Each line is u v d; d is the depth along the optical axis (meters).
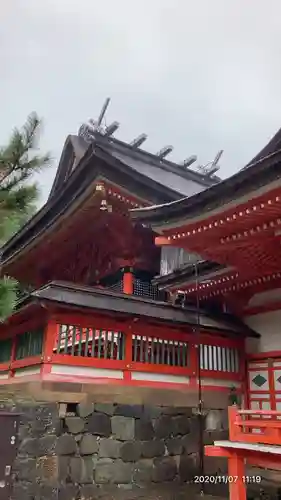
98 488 9.71
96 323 9.35
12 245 18.86
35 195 5.68
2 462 6.74
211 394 11.03
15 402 9.66
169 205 8.50
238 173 7.18
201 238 8.98
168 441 10.98
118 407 10.50
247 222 8.14
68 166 19.53
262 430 10.60
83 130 19.62
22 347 9.99
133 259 14.16
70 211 14.15
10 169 5.55
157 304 10.59
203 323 10.78
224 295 12.41
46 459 9.17
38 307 8.86
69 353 9.15
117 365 9.38
